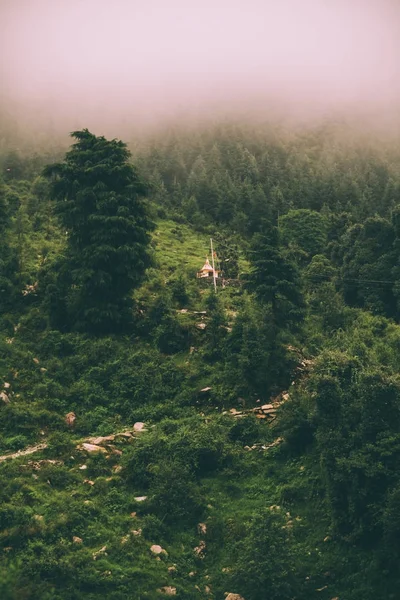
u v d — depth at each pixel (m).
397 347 53.75
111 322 56.56
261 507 39.88
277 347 50.75
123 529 37.47
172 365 52.03
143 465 41.69
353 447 37.59
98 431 46.53
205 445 42.69
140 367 52.00
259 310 55.81
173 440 43.47
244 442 45.00
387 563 34.44
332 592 34.44
